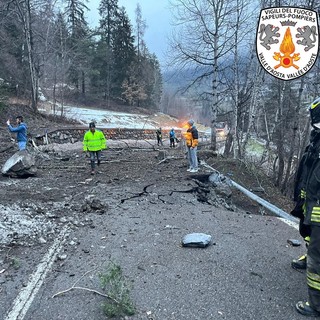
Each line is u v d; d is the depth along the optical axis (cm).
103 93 5853
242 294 353
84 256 441
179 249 471
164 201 752
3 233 493
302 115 1516
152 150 2127
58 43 3231
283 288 367
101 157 1548
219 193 947
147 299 342
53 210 639
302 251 470
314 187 304
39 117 2600
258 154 2055
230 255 452
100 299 339
